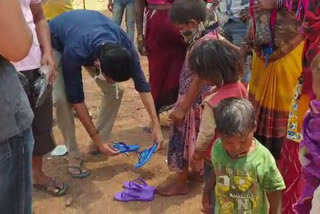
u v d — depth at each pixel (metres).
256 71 3.44
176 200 3.76
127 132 4.86
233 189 2.53
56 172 4.17
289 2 2.96
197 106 3.46
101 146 3.80
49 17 4.86
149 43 4.48
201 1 3.33
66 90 3.66
